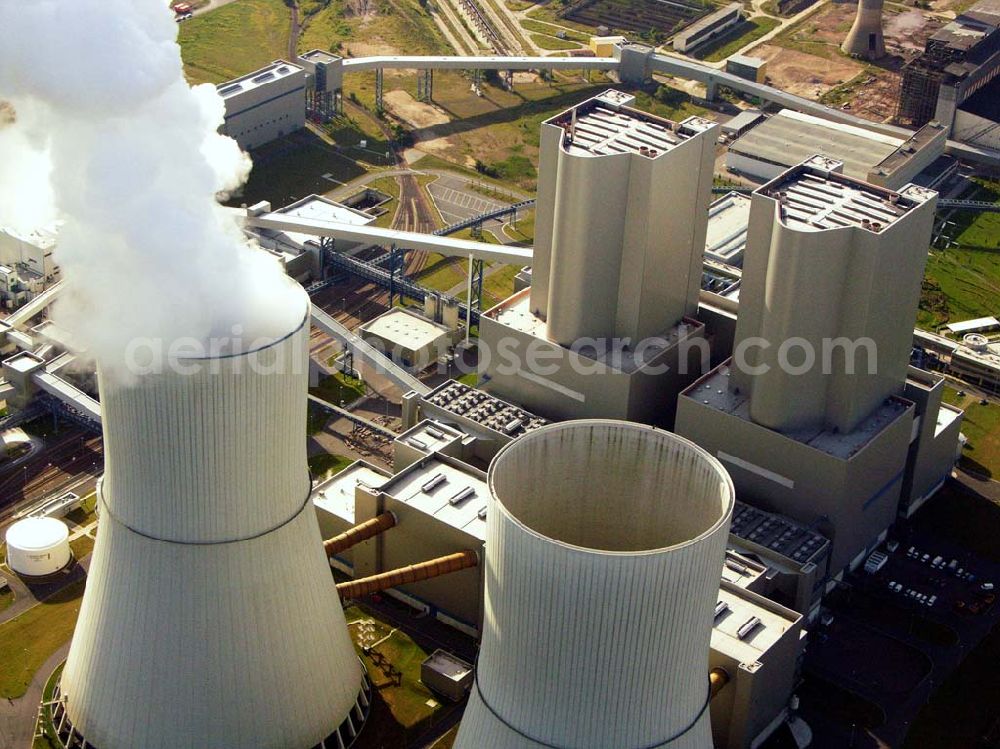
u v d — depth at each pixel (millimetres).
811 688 143750
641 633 102125
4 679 138875
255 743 123938
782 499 154000
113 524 118875
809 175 157625
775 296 147000
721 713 130625
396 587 151625
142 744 123062
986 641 151125
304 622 124750
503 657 108500
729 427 155125
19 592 150625
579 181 154750
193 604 118188
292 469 119562
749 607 134750
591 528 120125
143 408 110312
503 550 104062
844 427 152625
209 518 115438
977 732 139500
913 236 149500
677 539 116375
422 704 139000
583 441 115250
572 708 106438
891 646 149875
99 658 123312
